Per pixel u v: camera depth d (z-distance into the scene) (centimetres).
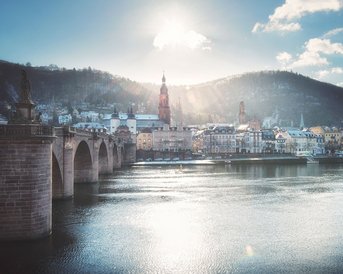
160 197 8625
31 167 4547
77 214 6612
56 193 7881
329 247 4834
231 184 11462
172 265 4212
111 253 4553
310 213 6850
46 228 4778
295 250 4716
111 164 15588
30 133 4525
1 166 4481
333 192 9600
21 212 4534
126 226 5809
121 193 9212
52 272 3975
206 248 4788
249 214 6750
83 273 3966
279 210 7125
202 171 17050
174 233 5450
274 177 13912
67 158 7869
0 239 4525
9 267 4078
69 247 4709
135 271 4041
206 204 7750
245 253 4603
